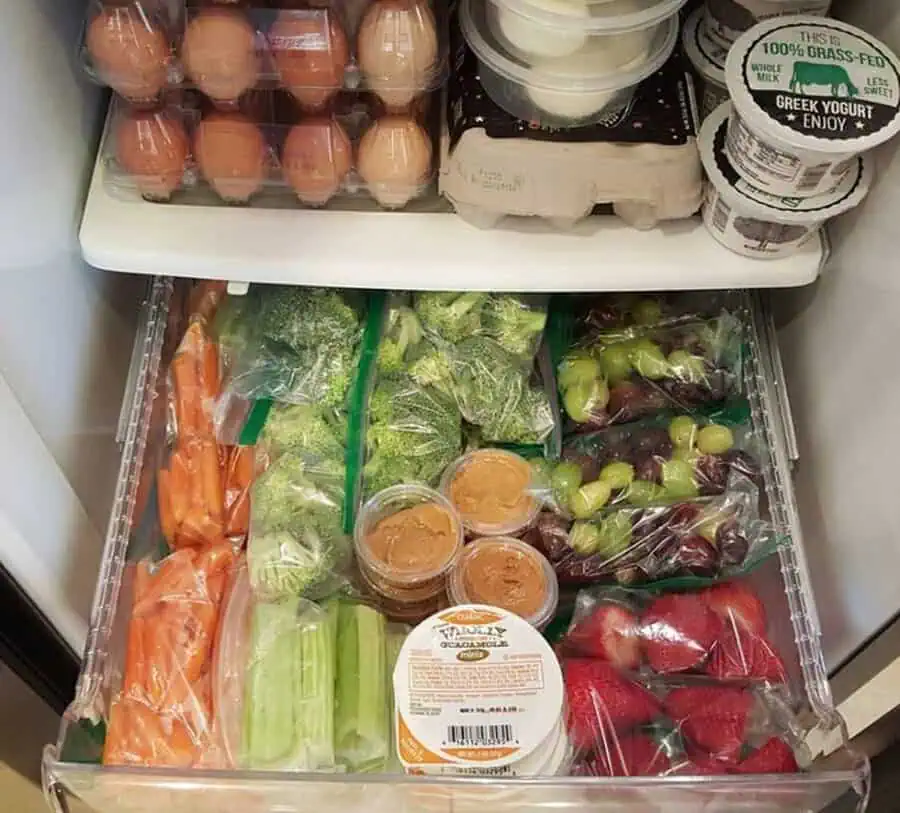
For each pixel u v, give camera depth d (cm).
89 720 96
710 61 100
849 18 100
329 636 101
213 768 95
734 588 106
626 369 115
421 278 98
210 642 102
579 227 100
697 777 89
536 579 103
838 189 92
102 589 101
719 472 108
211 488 108
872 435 99
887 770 111
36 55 90
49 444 98
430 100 101
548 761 92
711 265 99
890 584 97
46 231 93
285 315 112
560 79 91
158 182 97
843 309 103
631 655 101
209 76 89
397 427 109
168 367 115
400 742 91
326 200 100
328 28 88
